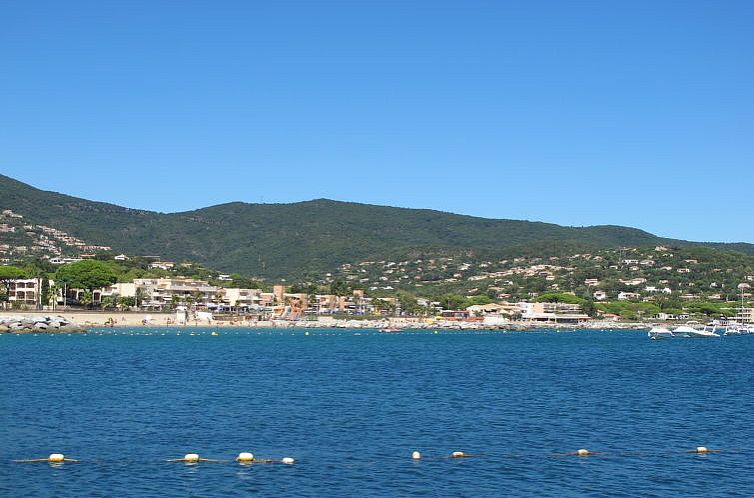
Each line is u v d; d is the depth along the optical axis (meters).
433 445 62.59
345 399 88.44
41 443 61.75
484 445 62.84
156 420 72.75
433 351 188.88
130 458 57.09
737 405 86.56
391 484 51.06
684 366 144.75
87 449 59.81
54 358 145.38
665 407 84.44
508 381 110.94
